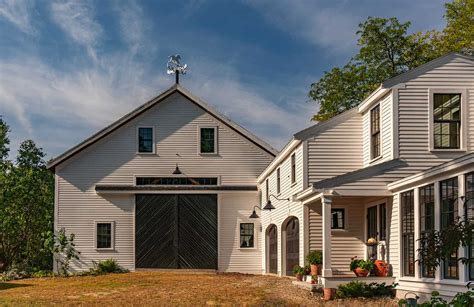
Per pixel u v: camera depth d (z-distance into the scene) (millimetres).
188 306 17141
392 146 18188
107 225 31500
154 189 31500
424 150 18156
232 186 31734
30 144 52469
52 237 31312
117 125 31797
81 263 31266
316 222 21016
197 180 32031
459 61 18406
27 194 34156
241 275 28234
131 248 31406
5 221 33281
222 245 31438
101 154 31891
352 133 21250
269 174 29000
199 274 29062
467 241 9391
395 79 18312
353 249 20641
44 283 26344
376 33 34719
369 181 18000
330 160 21078
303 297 18078
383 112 19016
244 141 32312
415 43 34562
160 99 32062
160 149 32031
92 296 20422
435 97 18328
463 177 13867
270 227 29375
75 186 31672
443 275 14883
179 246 31297
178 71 32281
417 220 16156
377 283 17609
